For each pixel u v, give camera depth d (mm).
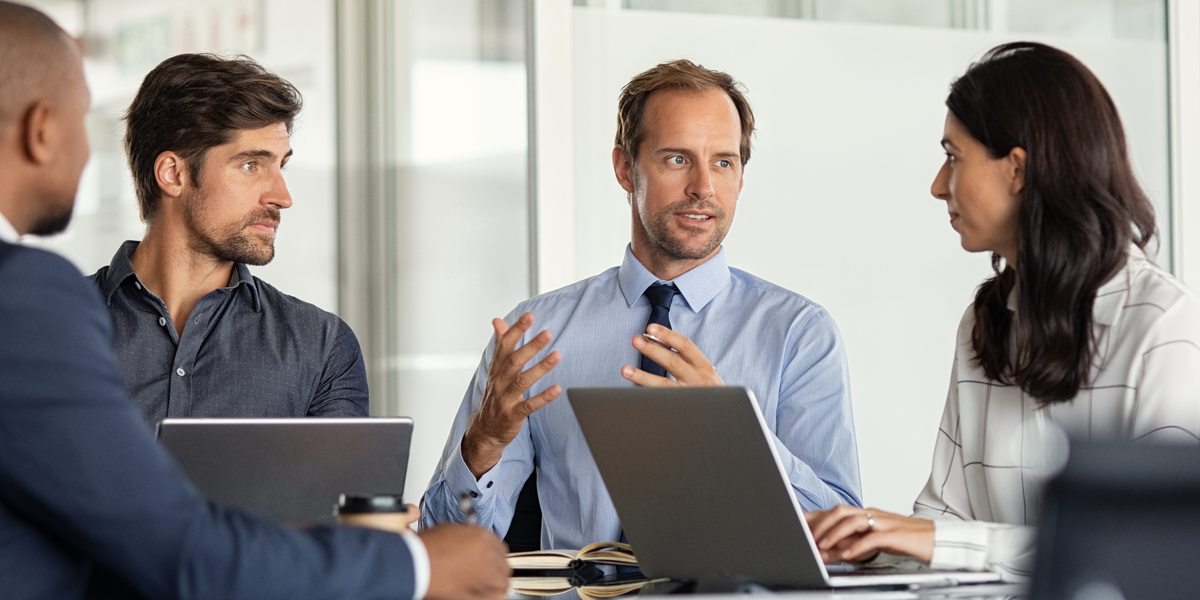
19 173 1353
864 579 1607
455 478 2242
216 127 2369
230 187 2389
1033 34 4148
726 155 2471
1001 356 2006
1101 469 904
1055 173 1842
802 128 3881
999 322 2021
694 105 2449
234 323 2482
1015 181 1903
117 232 3500
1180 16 4266
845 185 3916
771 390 2432
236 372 2441
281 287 3613
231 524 1244
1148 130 4250
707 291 2531
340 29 3703
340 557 1273
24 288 1176
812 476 2201
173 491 1216
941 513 2105
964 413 2100
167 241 2428
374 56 3727
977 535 1729
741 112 2590
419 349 3727
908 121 4000
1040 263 1860
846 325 3885
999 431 2012
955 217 2023
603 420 1709
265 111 2410
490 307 3762
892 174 3973
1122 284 1866
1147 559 893
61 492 1161
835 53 3930
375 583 1284
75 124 1396
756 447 1511
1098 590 896
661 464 1659
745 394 1479
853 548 1737
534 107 3666
